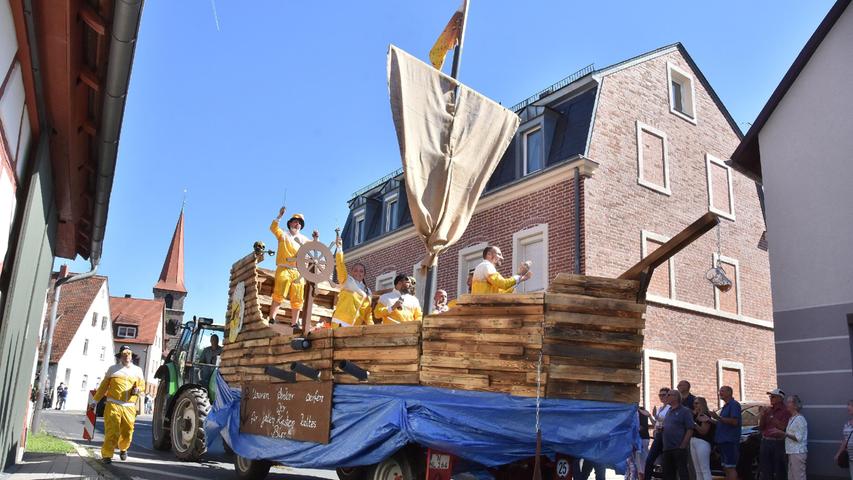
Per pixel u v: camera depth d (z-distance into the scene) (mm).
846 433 8242
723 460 8570
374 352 5898
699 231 5039
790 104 10430
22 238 5547
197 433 10047
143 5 4469
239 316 8469
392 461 5617
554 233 14398
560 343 4996
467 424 5113
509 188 15523
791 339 9602
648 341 14055
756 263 17125
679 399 8484
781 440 8773
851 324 9109
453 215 7355
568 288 5160
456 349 5320
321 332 6500
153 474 8312
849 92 9766
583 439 4992
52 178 7359
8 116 4711
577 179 14188
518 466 5449
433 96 7418
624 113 15469
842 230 9414
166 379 12359
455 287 16641
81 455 9680
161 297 71875
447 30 8039
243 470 7949
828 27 10109
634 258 14500
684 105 17328
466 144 7613
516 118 8203
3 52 4238
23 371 7406
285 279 8156
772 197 10305
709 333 15273
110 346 53844
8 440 6898
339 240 7777
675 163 16188
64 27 4633
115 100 5684
